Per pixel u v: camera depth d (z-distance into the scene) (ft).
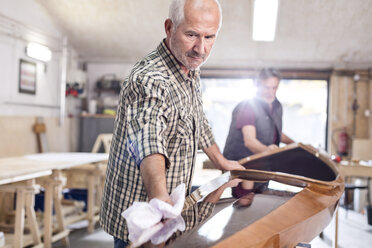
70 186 15.40
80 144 25.04
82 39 23.07
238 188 4.55
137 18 20.39
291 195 4.31
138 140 3.53
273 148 8.27
